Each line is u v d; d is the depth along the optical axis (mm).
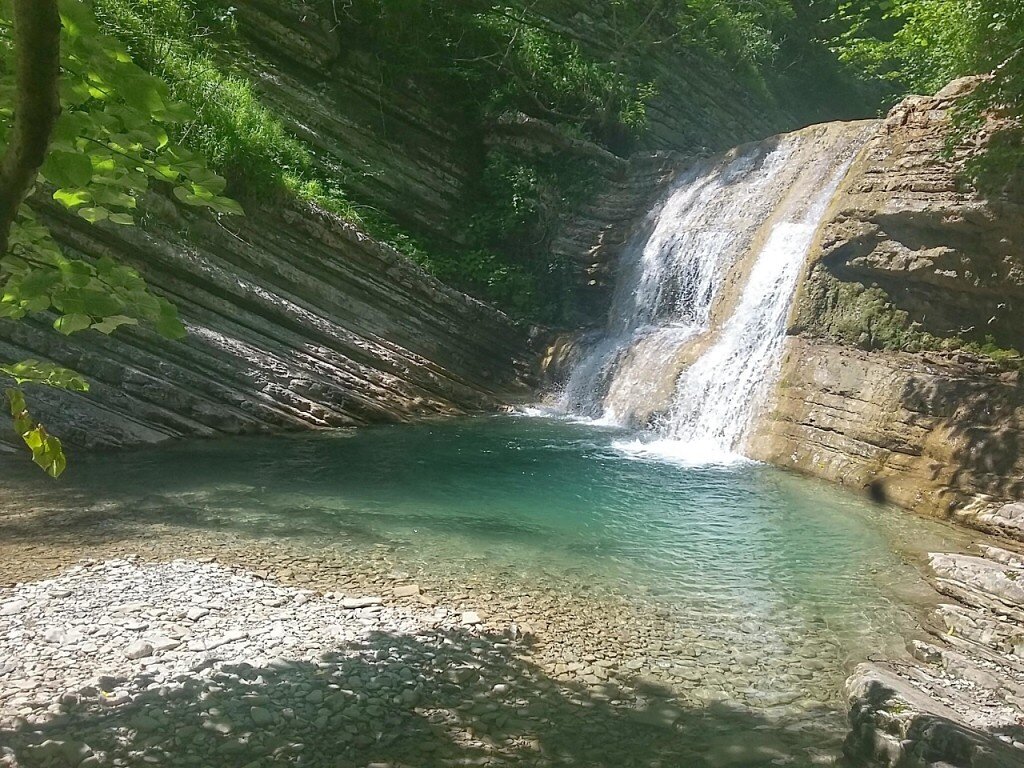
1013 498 9883
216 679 5305
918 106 13164
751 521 10023
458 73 21562
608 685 5699
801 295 13930
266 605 6605
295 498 10188
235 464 11789
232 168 15320
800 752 4996
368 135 20234
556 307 20344
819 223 14297
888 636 6840
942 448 10859
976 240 11633
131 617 6180
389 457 12812
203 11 18766
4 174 2023
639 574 8047
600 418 16844
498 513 10008
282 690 5238
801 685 5879
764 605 7395
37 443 2900
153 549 7883
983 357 11562
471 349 18391
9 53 2404
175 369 13461
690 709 5445
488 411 17281
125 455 11984
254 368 14398
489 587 7449
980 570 8047
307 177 18562
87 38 2287
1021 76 10594
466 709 5223
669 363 15945
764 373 13961
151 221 13945
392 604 6840
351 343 16078
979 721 5383
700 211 18844
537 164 21562
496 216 20828
